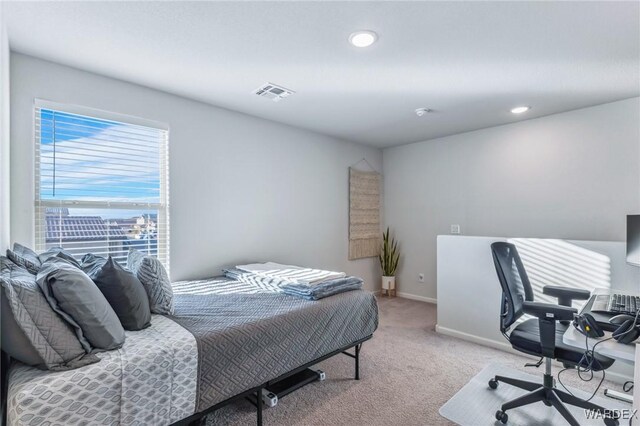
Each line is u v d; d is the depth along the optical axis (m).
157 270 1.84
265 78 2.45
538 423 1.81
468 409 1.94
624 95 2.85
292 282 2.34
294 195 3.73
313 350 1.99
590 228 3.15
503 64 2.25
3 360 1.27
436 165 4.37
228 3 1.58
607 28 1.80
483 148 3.91
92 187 2.35
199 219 2.90
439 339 3.05
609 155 3.04
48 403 1.09
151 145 2.65
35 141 2.11
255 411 1.92
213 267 2.99
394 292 4.73
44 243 2.15
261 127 3.41
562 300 2.03
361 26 1.79
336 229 4.26
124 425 1.25
